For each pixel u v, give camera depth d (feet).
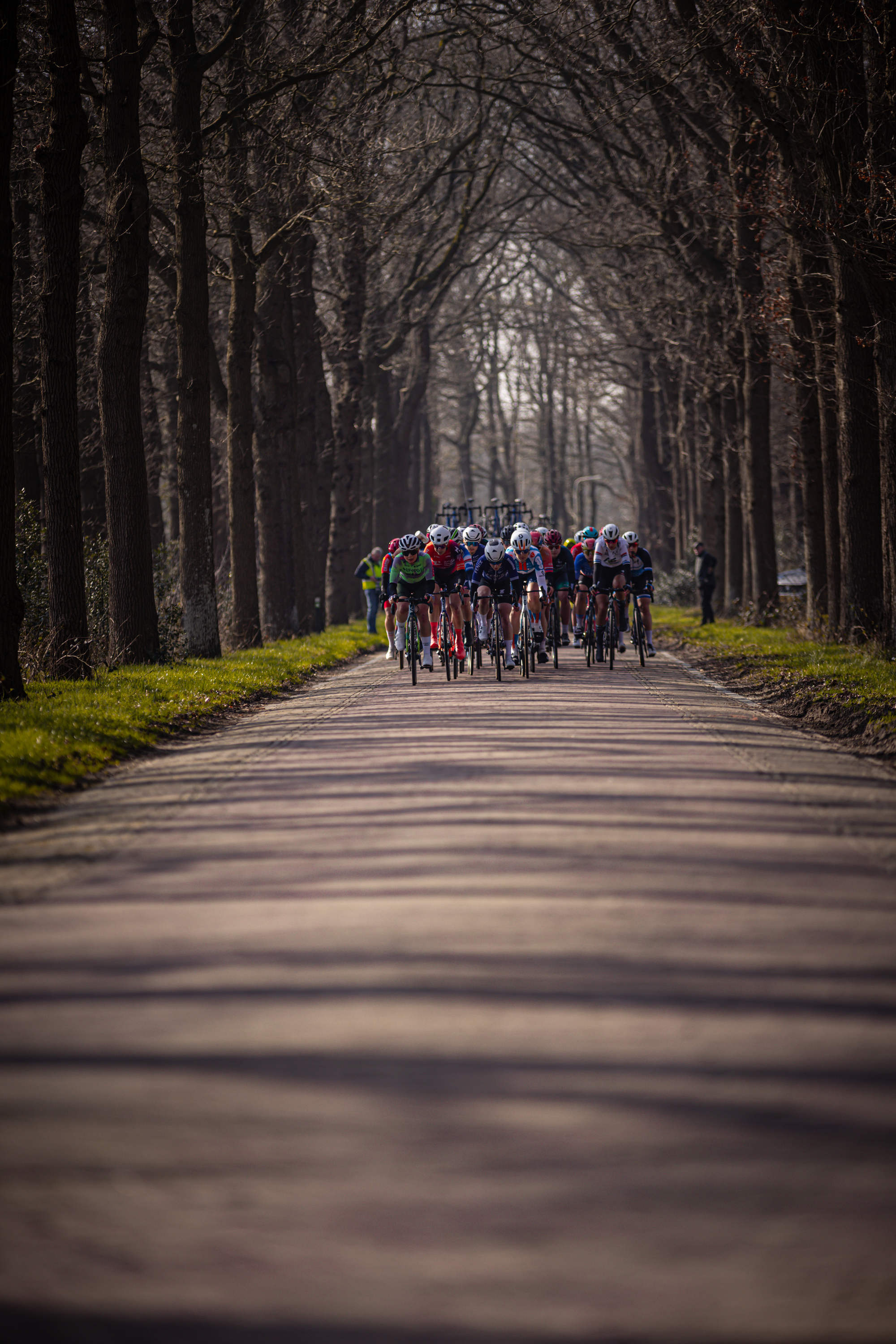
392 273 280.31
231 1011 32.24
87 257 179.83
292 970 35.42
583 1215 22.20
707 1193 22.86
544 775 66.80
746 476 205.87
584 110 209.46
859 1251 21.09
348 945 37.73
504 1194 22.91
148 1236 21.75
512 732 84.53
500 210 298.76
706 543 291.99
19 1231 22.02
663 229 211.41
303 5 157.69
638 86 180.24
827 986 33.60
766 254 181.16
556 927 39.22
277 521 194.90
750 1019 31.27
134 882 46.42
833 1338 18.95
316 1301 19.92
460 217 276.62
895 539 127.24
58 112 112.57
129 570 135.33
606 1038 30.07
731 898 42.37
